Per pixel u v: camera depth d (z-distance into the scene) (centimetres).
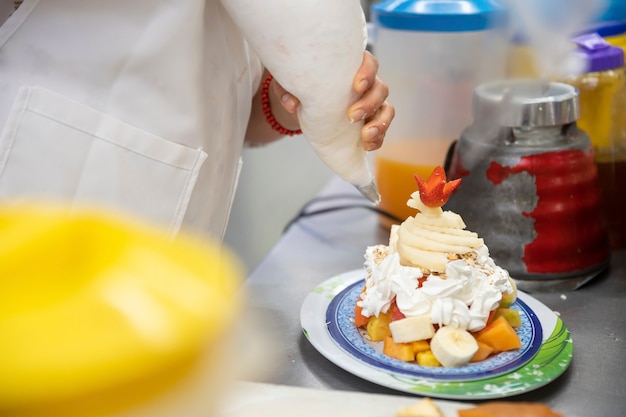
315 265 92
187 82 74
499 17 91
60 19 72
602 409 63
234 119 82
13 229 23
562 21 89
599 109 91
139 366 20
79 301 21
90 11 72
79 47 72
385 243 98
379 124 72
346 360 68
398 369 66
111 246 23
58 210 24
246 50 83
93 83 72
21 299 21
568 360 68
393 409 57
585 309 80
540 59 90
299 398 58
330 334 72
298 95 68
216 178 80
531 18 89
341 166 73
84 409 19
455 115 96
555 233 84
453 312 68
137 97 73
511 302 74
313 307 77
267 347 25
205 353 21
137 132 73
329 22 64
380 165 101
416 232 72
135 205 74
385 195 102
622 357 71
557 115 83
